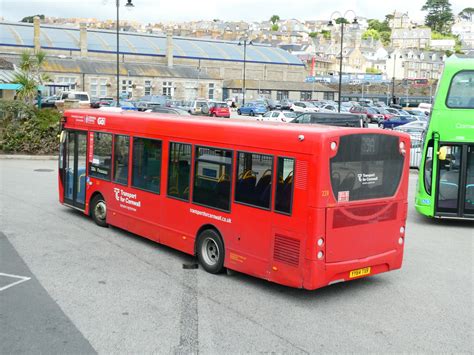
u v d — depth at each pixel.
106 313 8.30
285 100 80.69
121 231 13.47
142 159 12.09
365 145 9.01
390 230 9.62
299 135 8.69
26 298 8.84
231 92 94.62
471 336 7.83
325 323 8.17
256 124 9.59
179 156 11.01
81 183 14.44
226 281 9.98
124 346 7.20
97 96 77.25
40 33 86.00
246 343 7.38
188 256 11.54
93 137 13.82
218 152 10.10
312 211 8.48
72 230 13.40
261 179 9.27
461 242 13.48
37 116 28.09
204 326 7.92
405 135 9.73
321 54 182.88
